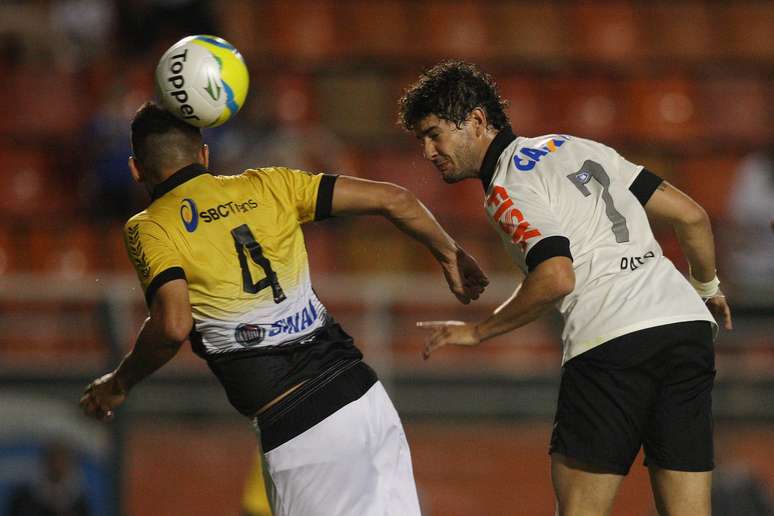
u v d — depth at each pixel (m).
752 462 32.66
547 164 15.85
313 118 44.66
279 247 15.49
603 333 15.55
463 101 15.93
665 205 16.36
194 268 15.09
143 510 31.23
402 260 38.78
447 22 48.75
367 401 15.62
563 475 15.98
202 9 45.78
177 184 15.41
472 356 35.28
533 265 15.04
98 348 35.62
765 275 38.34
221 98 15.34
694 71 48.44
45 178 43.22
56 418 31.50
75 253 39.03
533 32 48.84
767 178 40.91
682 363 15.61
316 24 48.38
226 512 31.39
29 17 48.59
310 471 15.29
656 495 16.03
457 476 32.38
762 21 49.91
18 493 30.28
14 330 35.59
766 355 34.09
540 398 33.25
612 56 48.78
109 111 41.12
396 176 41.72
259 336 15.30
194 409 32.19
